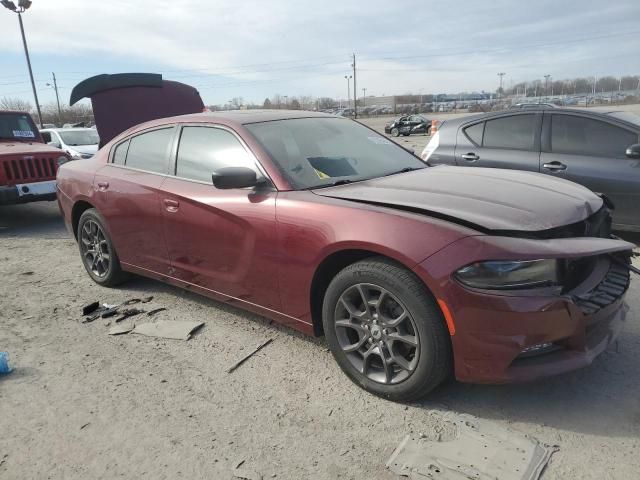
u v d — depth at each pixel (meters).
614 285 2.70
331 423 2.65
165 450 2.50
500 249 2.38
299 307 3.14
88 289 4.80
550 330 2.38
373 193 3.01
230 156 3.53
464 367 2.50
